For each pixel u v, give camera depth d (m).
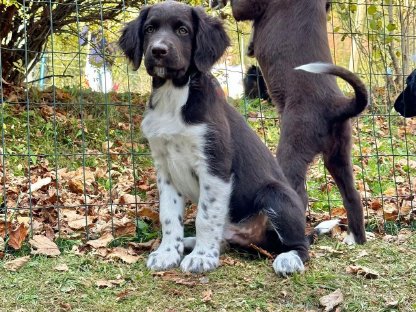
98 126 2.29
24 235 1.46
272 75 1.65
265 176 1.44
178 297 1.27
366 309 1.25
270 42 1.67
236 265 1.39
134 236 1.54
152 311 1.22
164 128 1.38
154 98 1.40
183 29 1.36
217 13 2.05
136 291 1.29
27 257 1.39
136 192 1.72
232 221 1.44
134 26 1.42
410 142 2.46
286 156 1.52
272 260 1.42
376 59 2.73
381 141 2.44
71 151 2.13
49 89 2.58
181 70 1.35
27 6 2.61
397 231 1.67
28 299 1.25
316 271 1.37
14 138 2.12
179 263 1.39
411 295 1.30
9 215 1.62
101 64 2.62
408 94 1.66
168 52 1.32
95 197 1.79
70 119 2.29
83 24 3.03
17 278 1.32
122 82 2.92
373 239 1.60
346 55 3.22
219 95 1.43
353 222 1.57
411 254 1.47
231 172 1.41
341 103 1.53
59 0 2.58
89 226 1.58
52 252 1.43
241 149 1.43
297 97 1.57
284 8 1.68
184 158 1.39
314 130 1.53
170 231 1.41
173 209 1.42
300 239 1.41
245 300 1.26
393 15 2.79
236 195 1.42
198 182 1.41
